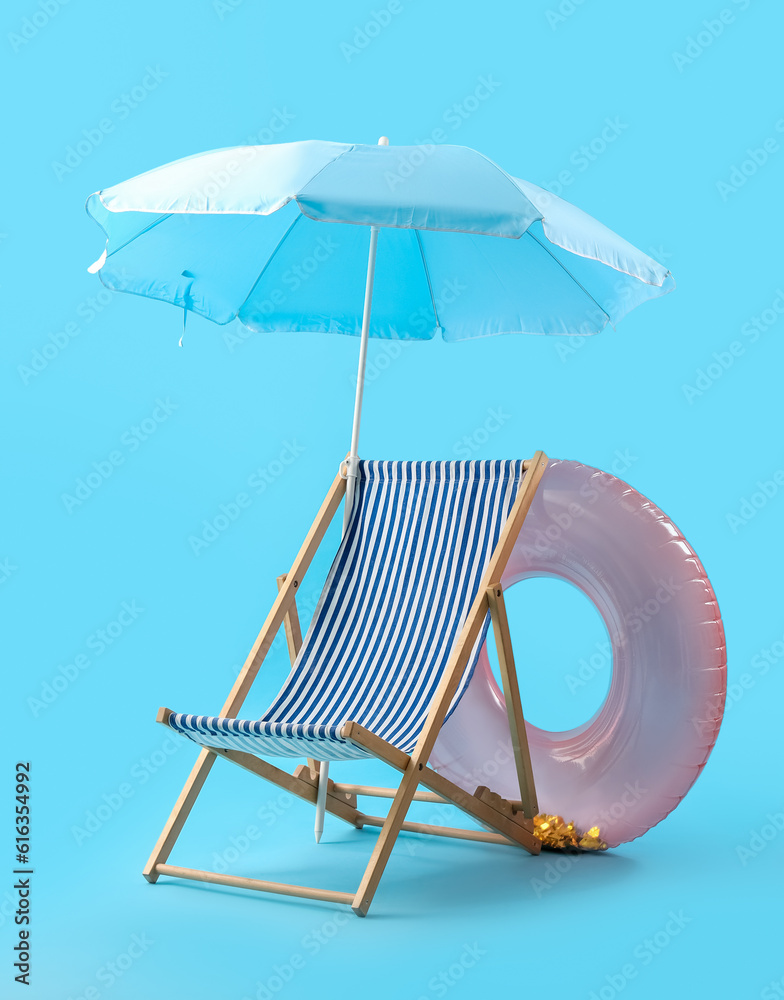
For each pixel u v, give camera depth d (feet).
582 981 7.70
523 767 10.36
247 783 13.24
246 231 11.21
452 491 10.71
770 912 9.06
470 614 9.70
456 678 9.41
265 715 10.09
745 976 7.83
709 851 10.82
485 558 10.30
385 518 10.97
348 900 8.87
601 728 10.84
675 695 10.34
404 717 9.72
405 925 8.70
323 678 10.36
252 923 8.72
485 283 12.03
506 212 8.29
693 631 10.30
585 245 8.77
